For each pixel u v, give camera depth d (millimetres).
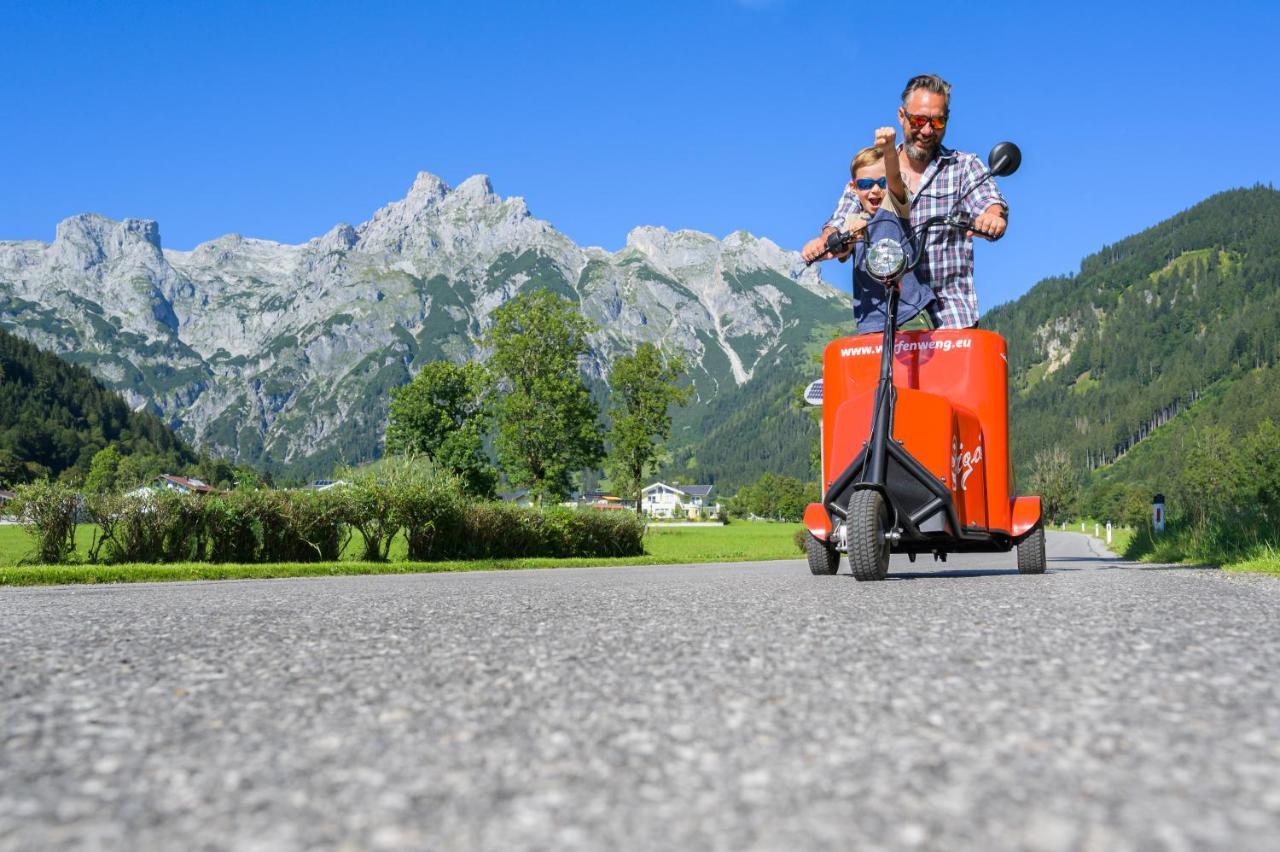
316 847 1369
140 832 1437
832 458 7305
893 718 2131
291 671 2938
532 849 1359
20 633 4070
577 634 3760
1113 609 4262
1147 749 1820
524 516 23188
